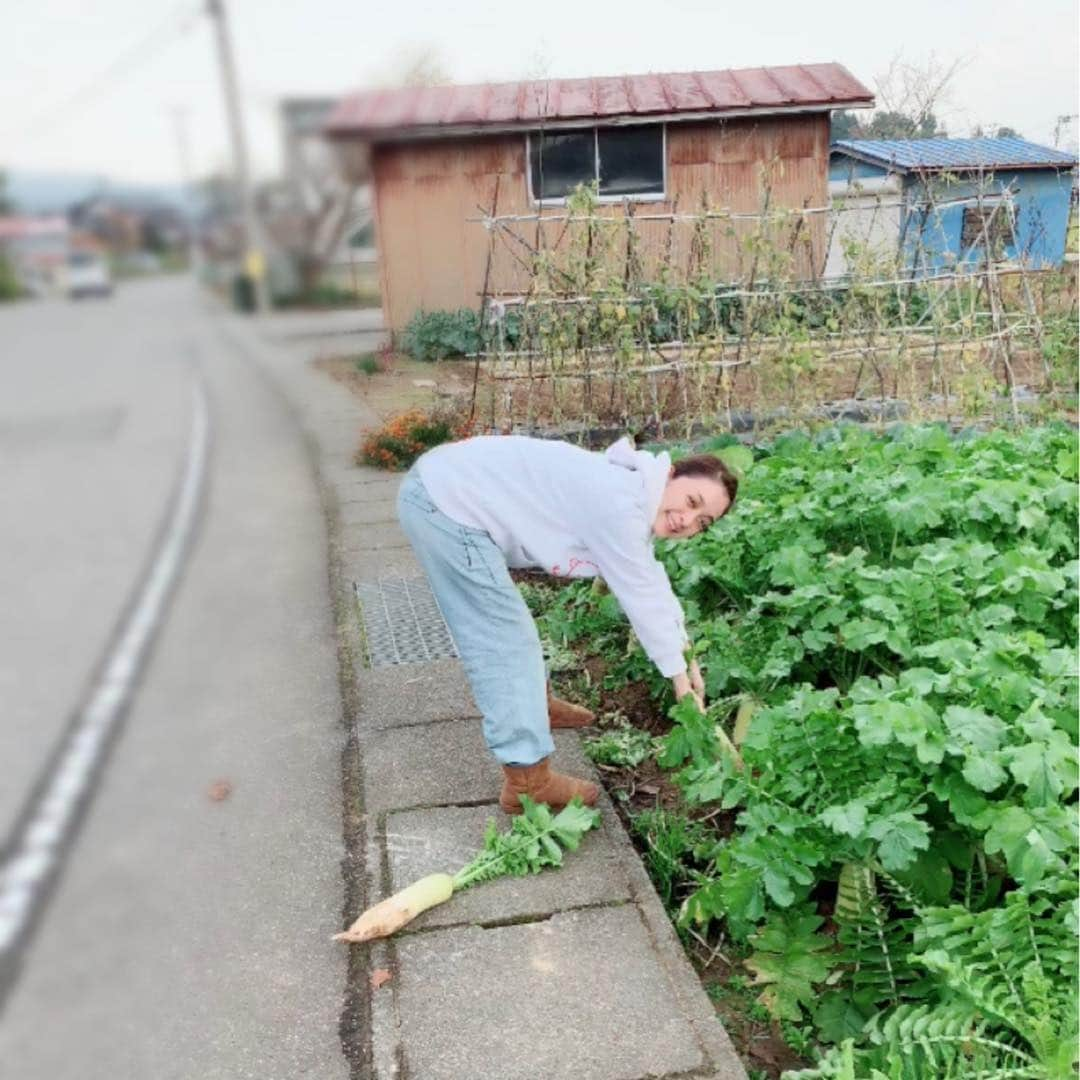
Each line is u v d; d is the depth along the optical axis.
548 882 2.56
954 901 2.41
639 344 6.78
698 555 3.90
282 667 3.09
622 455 2.68
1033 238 8.10
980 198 7.07
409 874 2.60
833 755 2.38
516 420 6.75
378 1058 2.03
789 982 2.26
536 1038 2.07
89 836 1.05
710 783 2.46
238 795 2.55
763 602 3.42
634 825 2.88
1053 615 3.36
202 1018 2.01
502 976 2.24
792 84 9.52
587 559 2.66
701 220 6.70
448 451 2.67
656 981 2.22
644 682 3.72
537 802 2.80
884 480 4.16
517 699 2.67
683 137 9.47
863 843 2.23
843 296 7.78
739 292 6.51
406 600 4.36
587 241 6.61
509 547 2.66
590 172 9.45
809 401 6.52
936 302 6.95
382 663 3.82
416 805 2.91
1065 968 1.95
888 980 2.22
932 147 8.42
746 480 4.64
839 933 2.34
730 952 2.44
